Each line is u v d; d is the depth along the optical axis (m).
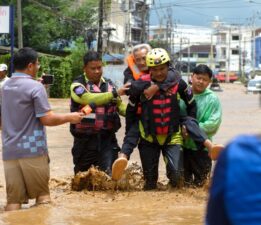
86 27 83.75
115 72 69.38
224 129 29.80
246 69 184.88
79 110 11.35
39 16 76.69
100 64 11.25
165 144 10.74
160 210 8.97
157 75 10.39
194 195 10.25
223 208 2.61
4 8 32.81
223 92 97.00
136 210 8.98
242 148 2.63
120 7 100.62
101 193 10.82
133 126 10.79
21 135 9.08
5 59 49.38
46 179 9.34
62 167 16.72
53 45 83.88
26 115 9.06
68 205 9.43
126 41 85.69
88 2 84.19
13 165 9.18
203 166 11.21
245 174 2.58
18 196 9.25
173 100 10.53
